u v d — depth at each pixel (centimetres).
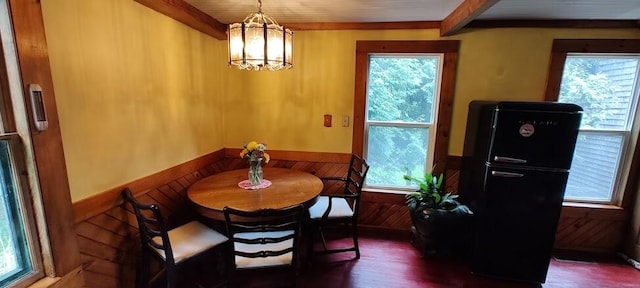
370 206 304
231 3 218
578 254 266
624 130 259
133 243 189
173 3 200
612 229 267
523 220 215
